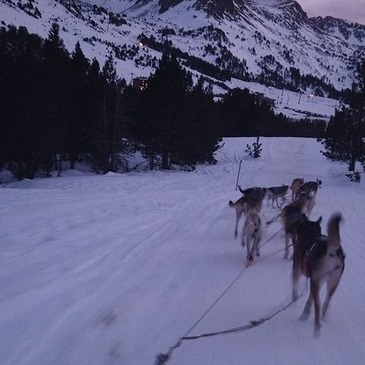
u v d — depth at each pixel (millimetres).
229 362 5270
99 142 32250
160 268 8594
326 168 38469
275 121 80062
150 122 35031
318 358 5480
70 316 6156
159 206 15844
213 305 6977
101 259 8805
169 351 5434
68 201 15680
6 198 15516
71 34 194000
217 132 42062
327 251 6043
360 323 6570
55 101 30422
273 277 8445
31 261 8320
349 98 32188
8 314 6047
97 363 5066
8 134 29594
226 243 10945
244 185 26031
